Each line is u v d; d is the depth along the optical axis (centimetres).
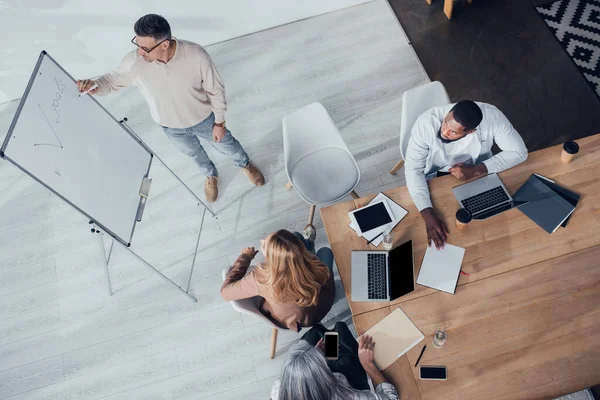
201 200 357
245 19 408
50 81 234
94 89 261
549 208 246
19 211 362
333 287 244
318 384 195
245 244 340
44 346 317
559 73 375
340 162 309
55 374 309
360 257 245
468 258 240
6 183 373
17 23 348
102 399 299
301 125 295
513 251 240
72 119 245
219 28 409
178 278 333
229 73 406
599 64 376
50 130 228
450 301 232
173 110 279
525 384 214
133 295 329
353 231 253
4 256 347
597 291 229
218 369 303
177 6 377
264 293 229
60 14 353
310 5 413
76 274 339
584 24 394
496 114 258
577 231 242
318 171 308
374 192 346
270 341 309
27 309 329
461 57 392
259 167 365
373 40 409
